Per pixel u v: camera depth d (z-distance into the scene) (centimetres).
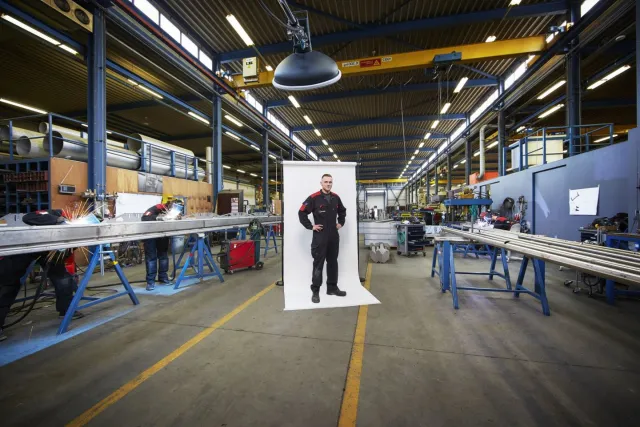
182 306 355
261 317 317
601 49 730
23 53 759
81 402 175
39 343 255
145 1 680
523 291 361
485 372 205
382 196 4088
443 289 414
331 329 284
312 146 2048
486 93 1255
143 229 348
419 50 902
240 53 920
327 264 395
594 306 348
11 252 216
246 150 1852
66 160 562
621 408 166
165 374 205
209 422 158
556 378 197
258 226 598
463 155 2166
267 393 183
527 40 791
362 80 1116
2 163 565
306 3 721
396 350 238
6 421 159
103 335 272
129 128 1405
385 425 154
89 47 578
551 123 1416
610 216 538
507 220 758
